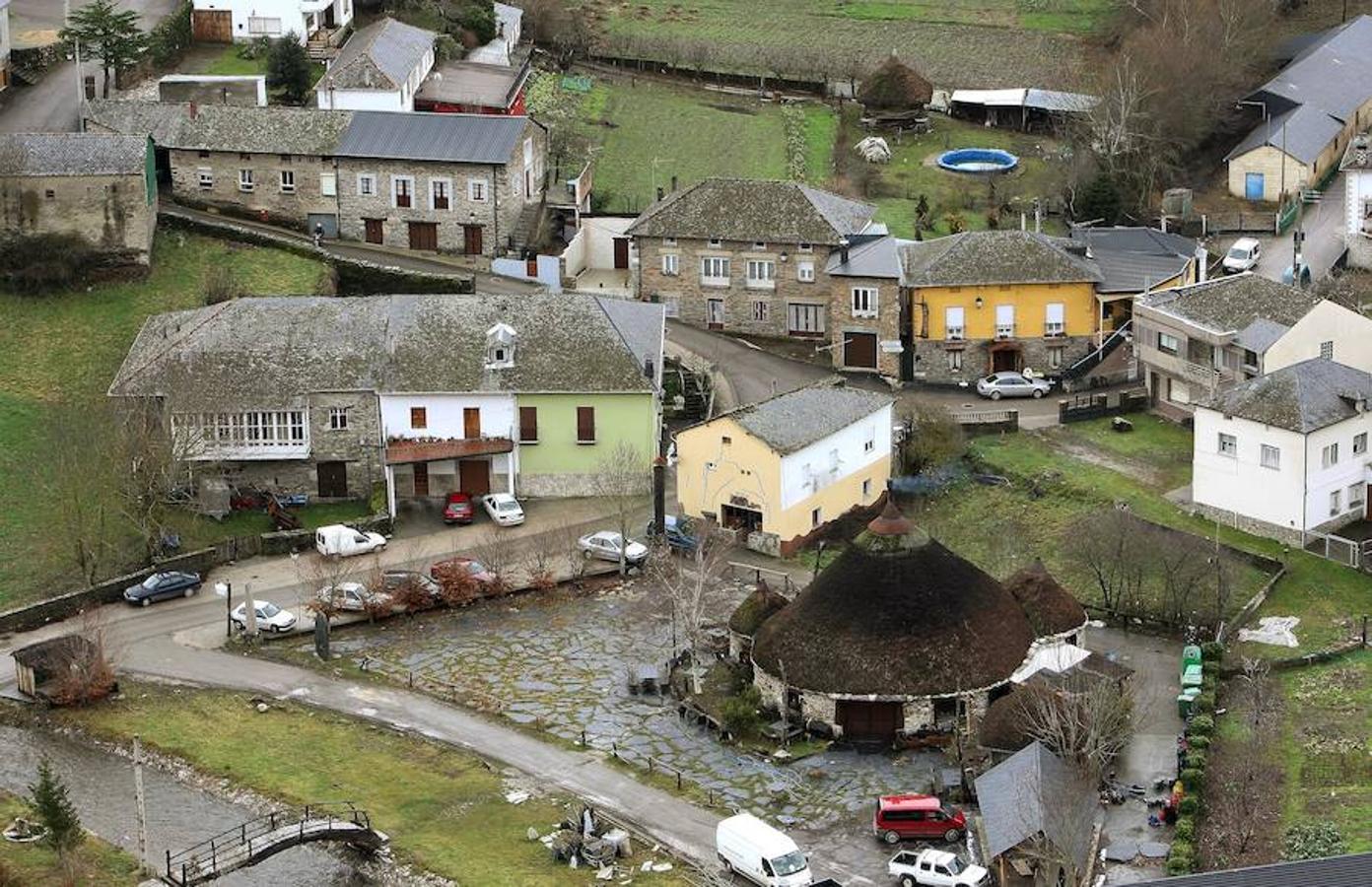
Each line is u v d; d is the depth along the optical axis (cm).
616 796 11606
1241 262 18288
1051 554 14188
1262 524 14200
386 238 18062
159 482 14400
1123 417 16025
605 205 19062
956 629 12200
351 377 15062
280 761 11994
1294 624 13138
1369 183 18300
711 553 13950
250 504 15038
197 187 18138
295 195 18050
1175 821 11100
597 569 14112
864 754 12019
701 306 17462
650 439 15150
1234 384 14938
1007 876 10575
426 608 13700
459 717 12462
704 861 10956
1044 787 10744
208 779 11850
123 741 12256
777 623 12481
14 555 14175
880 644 12138
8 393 15662
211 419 14900
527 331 15350
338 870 11000
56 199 16700
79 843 10731
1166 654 12975
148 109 18250
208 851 11000
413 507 15125
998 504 14862
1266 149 19700
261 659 13162
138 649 13288
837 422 14600
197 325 15438
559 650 13200
